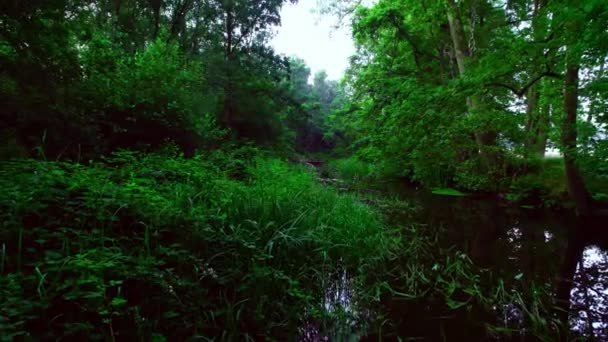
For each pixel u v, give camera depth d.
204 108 11.38
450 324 3.25
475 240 6.23
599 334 3.12
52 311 2.05
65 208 2.75
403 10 12.42
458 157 11.81
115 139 7.54
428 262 4.88
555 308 3.56
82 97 6.30
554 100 8.40
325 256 4.10
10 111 4.62
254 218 4.16
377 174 13.91
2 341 1.57
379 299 3.67
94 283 2.17
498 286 3.96
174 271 2.86
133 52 12.86
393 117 7.80
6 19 4.65
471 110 8.10
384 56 14.17
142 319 2.32
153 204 3.26
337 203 6.14
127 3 15.26
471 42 10.26
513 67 6.59
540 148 10.16
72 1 5.78
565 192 8.50
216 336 2.58
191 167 5.39
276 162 9.50
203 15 17.91
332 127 28.12
